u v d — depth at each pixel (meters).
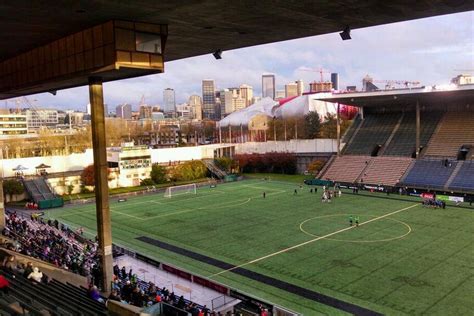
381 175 93.62
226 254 49.66
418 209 70.19
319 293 37.41
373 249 49.19
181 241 55.78
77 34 33.91
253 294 37.75
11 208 82.38
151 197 91.12
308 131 166.75
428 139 98.06
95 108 36.91
